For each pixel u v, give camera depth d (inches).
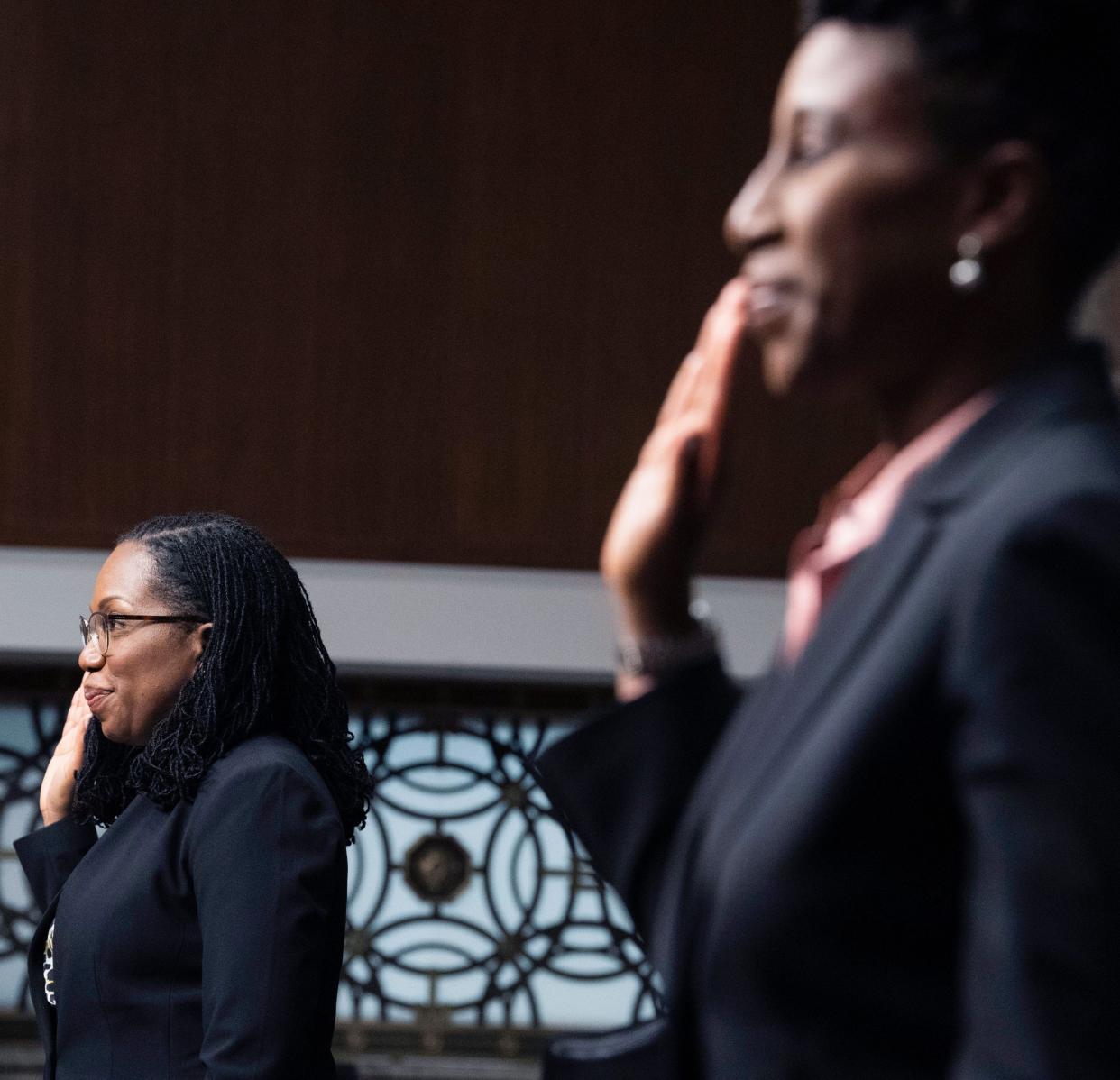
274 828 118.7
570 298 242.7
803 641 50.2
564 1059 59.7
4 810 248.2
